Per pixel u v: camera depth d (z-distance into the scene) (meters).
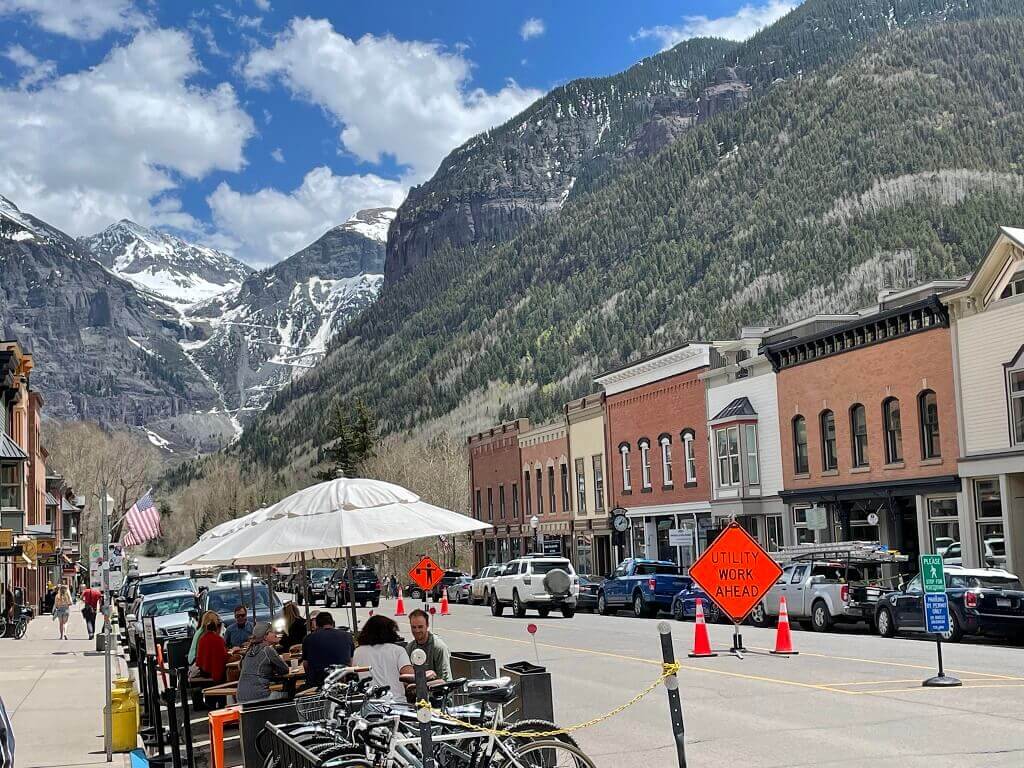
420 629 13.23
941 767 11.16
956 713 14.50
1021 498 32.97
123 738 15.58
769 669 20.45
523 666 12.83
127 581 48.41
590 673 21.31
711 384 49.06
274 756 10.07
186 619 30.59
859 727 13.79
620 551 57.41
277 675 14.52
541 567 43.62
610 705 16.81
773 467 44.41
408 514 15.02
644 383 55.12
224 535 20.97
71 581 107.06
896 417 37.72
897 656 22.23
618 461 58.03
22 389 70.81
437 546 86.56
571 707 16.80
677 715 9.26
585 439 62.03
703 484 49.69
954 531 35.16
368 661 12.50
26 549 60.97
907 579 32.31
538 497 68.81
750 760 12.00
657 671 21.19
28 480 72.12
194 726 16.20
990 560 33.62
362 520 14.77
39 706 20.70
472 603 56.88
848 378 39.81
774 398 44.28
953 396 35.03
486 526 15.20
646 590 40.81
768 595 32.50
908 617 27.09
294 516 15.11
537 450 68.69
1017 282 32.72
